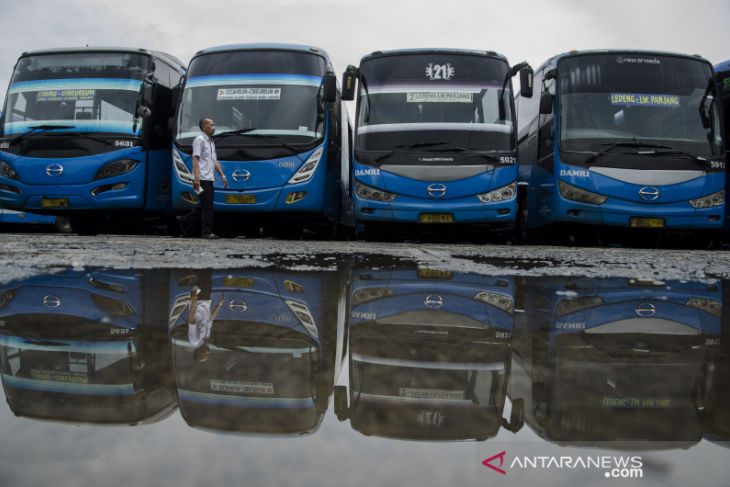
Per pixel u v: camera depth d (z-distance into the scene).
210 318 1.15
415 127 7.61
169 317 1.15
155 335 0.95
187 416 0.48
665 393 0.59
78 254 3.16
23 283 1.70
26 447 0.39
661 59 7.91
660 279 2.15
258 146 7.84
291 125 7.99
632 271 2.56
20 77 8.97
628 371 0.73
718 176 7.52
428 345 0.92
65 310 1.22
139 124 8.76
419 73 7.85
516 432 0.43
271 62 8.32
